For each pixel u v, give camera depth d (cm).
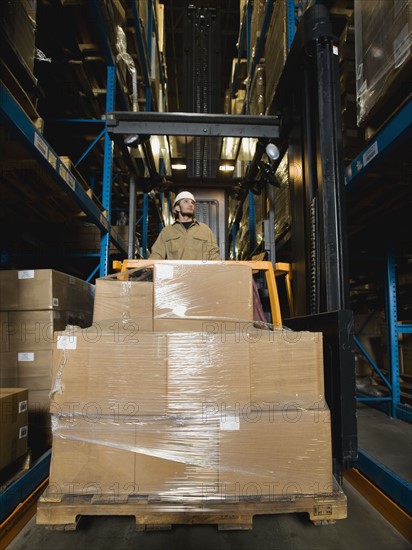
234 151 488
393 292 388
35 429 218
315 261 206
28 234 356
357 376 458
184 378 150
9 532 170
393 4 164
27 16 201
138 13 423
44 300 226
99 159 457
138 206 647
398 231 352
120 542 174
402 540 178
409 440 306
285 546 173
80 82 342
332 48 207
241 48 643
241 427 148
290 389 153
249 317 168
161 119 300
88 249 389
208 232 302
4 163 229
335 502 143
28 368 222
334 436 167
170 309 166
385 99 178
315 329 194
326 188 196
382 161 195
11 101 168
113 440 147
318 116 204
